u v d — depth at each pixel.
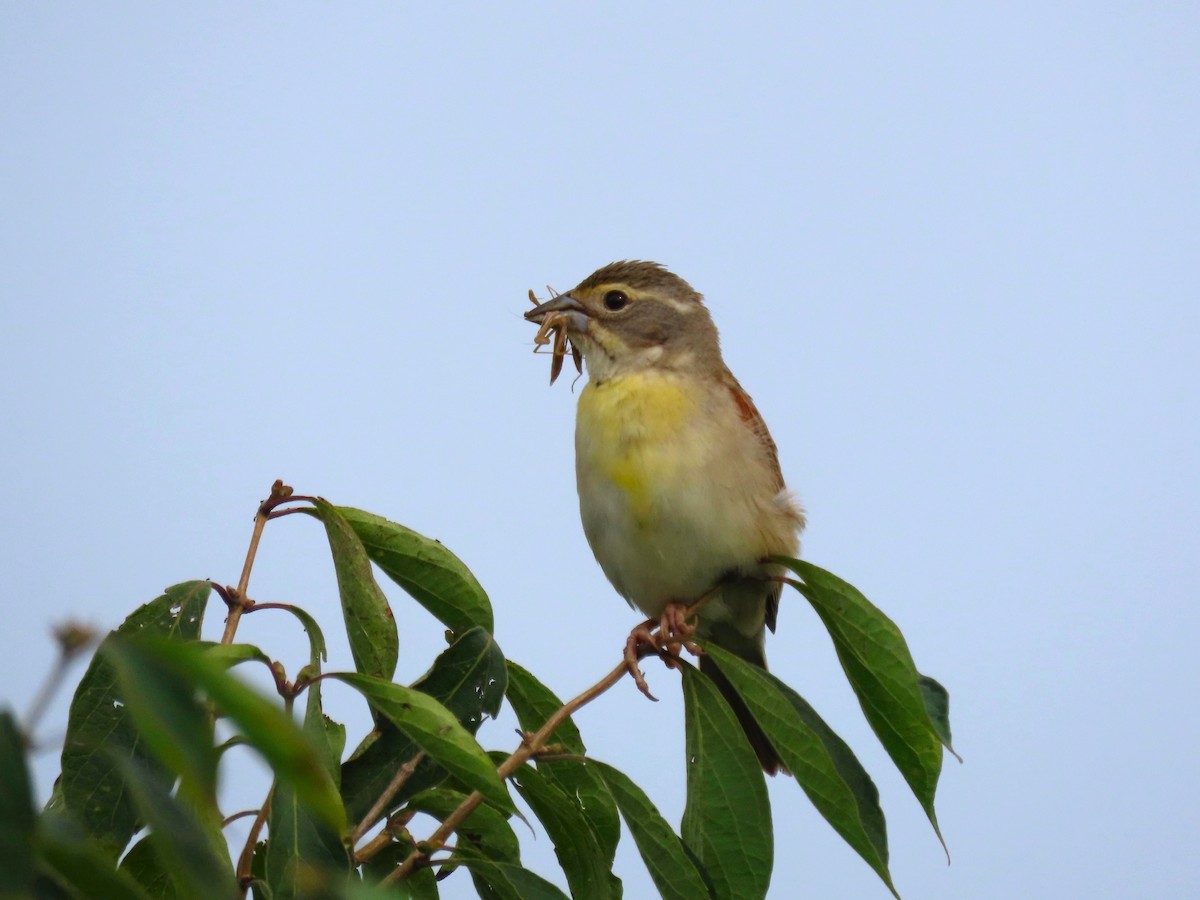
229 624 7.42
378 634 7.84
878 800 8.45
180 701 3.48
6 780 3.58
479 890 8.22
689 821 8.72
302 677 6.70
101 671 7.11
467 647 7.96
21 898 3.54
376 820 7.41
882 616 8.27
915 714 8.27
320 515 7.97
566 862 8.06
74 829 3.99
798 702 8.81
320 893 4.10
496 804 6.97
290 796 6.30
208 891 3.88
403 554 8.33
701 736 8.78
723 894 8.54
